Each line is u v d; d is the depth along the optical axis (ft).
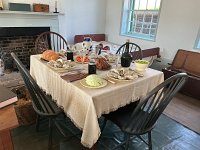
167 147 5.79
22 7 10.20
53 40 11.41
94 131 4.01
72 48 7.55
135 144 5.82
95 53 6.98
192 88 9.00
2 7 9.76
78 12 13.25
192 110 8.09
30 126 6.37
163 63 11.73
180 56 10.57
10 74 9.93
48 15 11.32
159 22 11.64
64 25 12.23
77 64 5.90
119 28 14.08
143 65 5.27
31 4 10.73
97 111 4.14
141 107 4.15
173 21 10.90
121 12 13.56
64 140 5.75
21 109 6.00
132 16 13.67
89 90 4.18
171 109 8.08
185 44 10.64
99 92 4.12
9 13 9.93
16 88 7.23
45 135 6.00
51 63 5.58
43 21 11.28
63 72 5.18
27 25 10.80
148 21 12.59
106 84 4.52
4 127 2.21
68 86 4.58
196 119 7.43
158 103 4.19
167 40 11.44
